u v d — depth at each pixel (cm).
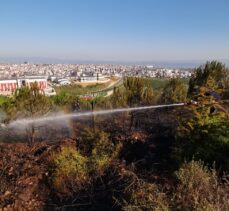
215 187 404
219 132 579
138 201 421
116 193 523
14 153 782
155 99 1045
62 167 625
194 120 621
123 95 1030
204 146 570
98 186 580
